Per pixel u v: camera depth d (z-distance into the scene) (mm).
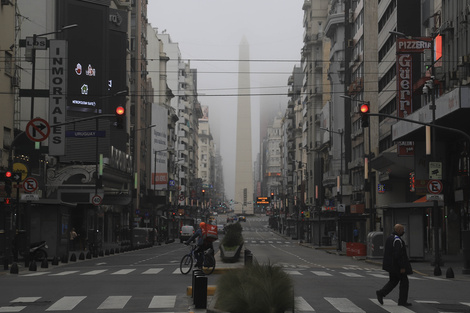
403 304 16172
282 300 9766
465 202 44562
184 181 165125
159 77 131500
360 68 79750
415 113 42094
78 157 65812
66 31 65938
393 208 38094
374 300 17281
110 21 72250
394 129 47719
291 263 39094
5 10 44062
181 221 142500
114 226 85125
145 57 110188
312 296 17984
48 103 61031
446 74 43750
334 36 103562
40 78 62469
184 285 20922
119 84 73688
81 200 58375
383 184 64312
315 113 126750
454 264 35312
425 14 54656
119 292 18797
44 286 20906
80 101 66812
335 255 54531
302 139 151000
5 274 27172
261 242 95688
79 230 63031
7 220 29828
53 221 37250
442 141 46250
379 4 71062
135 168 96500
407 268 16062
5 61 44062
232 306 9781
